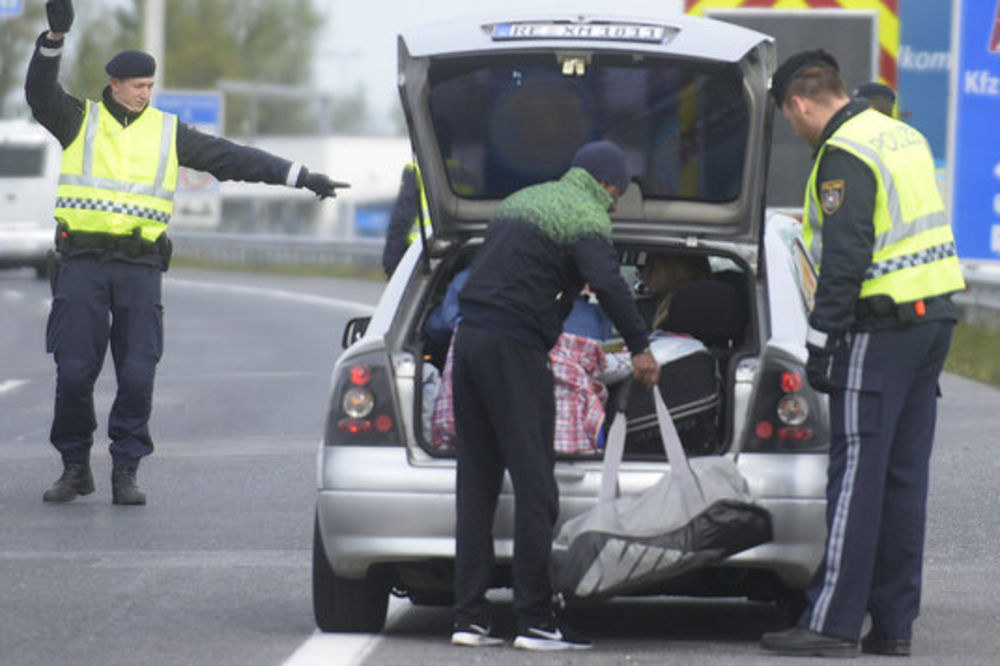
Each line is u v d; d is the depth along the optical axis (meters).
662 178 25.48
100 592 26.81
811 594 23.20
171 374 61.41
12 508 34.78
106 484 37.97
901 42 65.44
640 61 24.39
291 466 40.22
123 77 34.66
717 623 25.77
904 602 23.33
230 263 153.38
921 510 23.47
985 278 66.31
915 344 23.09
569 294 23.83
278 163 34.31
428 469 23.41
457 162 25.72
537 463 22.97
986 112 57.56
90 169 34.72
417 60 24.72
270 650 23.09
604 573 22.59
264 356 68.00
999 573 28.78
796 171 48.94
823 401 23.41
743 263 25.23
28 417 50.31
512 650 23.16
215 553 30.12
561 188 23.47
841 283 22.70
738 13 50.22
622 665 22.25
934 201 23.38
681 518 22.62
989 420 47.25
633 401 24.06
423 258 25.11
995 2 57.31
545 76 24.88
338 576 23.94
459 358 23.22
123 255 34.88
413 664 22.25
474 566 23.23
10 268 133.12
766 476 23.17
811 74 23.33
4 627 24.33
